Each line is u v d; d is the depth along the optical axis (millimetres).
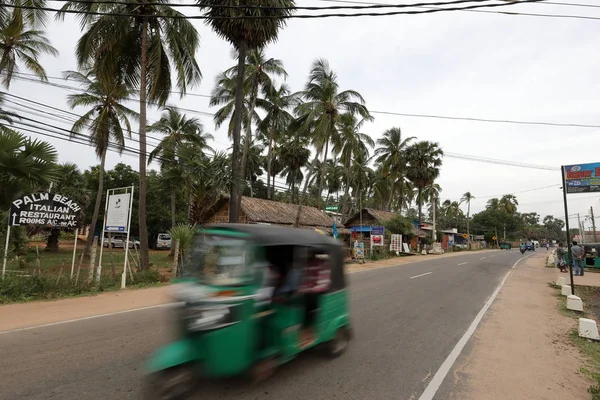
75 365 4707
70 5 14273
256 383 4160
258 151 43406
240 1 13680
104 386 4070
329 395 3994
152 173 34688
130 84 17703
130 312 8000
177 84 16375
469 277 16656
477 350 5918
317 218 28578
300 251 4750
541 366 5254
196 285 4090
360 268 20609
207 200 16422
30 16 14398
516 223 87250
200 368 3803
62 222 10852
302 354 5305
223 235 4324
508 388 4445
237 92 15609
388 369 4875
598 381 4637
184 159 16641
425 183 45312
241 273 4027
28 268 16188
